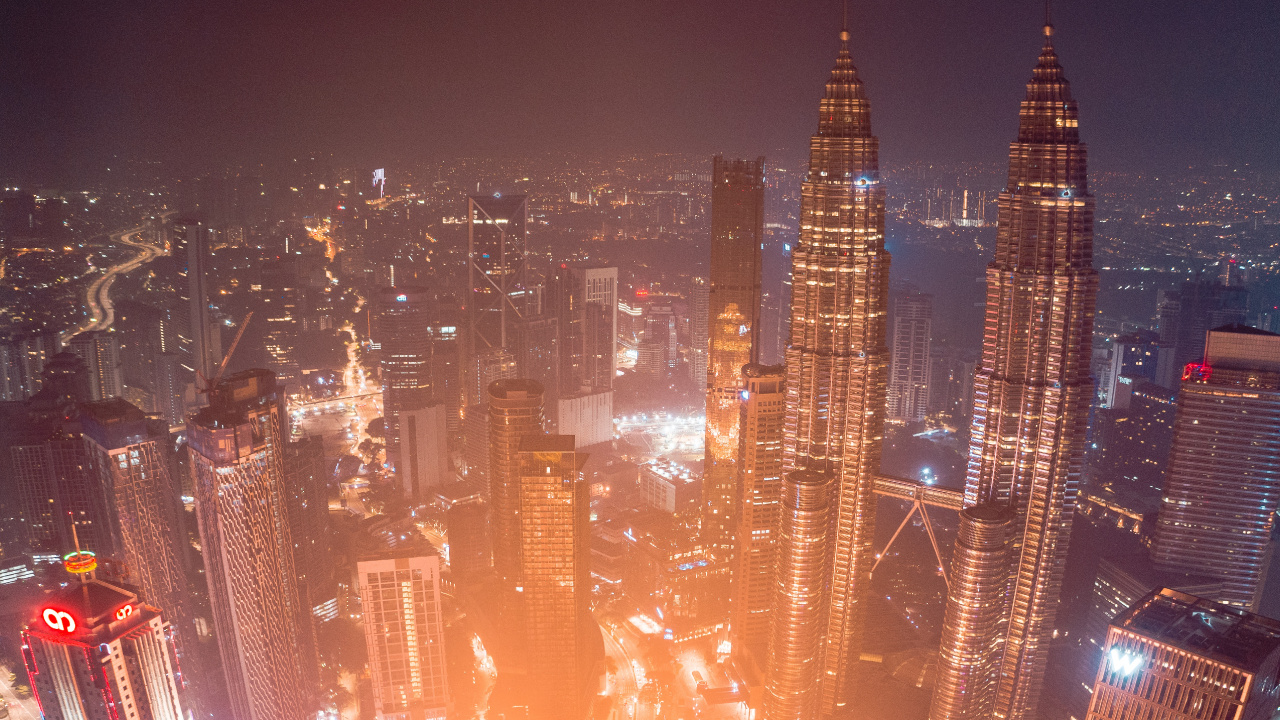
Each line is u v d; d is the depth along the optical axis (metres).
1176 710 185.12
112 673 173.00
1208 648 182.88
